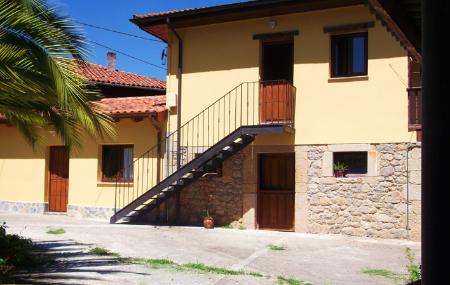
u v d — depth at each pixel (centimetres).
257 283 686
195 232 1212
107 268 744
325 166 1235
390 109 1179
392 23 448
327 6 1240
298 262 873
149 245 1008
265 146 1298
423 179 185
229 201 1327
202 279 693
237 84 1353
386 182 1170
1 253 757
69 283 627
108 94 1872
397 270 813
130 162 1500
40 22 625
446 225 179
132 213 1385
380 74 1195
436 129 182
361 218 1189
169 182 1293
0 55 611
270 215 1311
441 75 182
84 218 1512
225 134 1352
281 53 1338
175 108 1427
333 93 1241
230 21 1363
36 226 1252
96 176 1524
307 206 1245
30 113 786
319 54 1262
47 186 1631
